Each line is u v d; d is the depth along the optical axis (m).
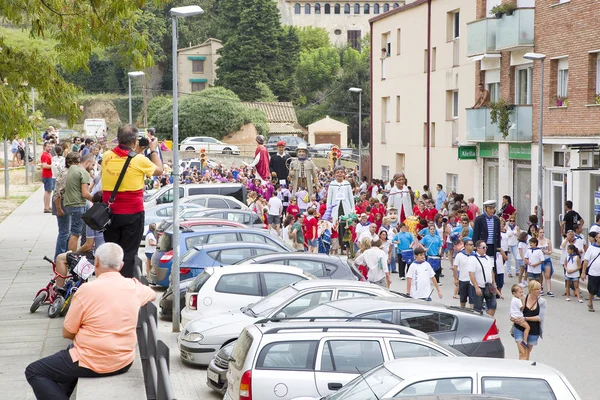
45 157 52.47
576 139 44.50
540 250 33.69
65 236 26.05
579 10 44.28
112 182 14.07
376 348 15.70
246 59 135.12
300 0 178.50
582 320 29.19
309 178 42.50
